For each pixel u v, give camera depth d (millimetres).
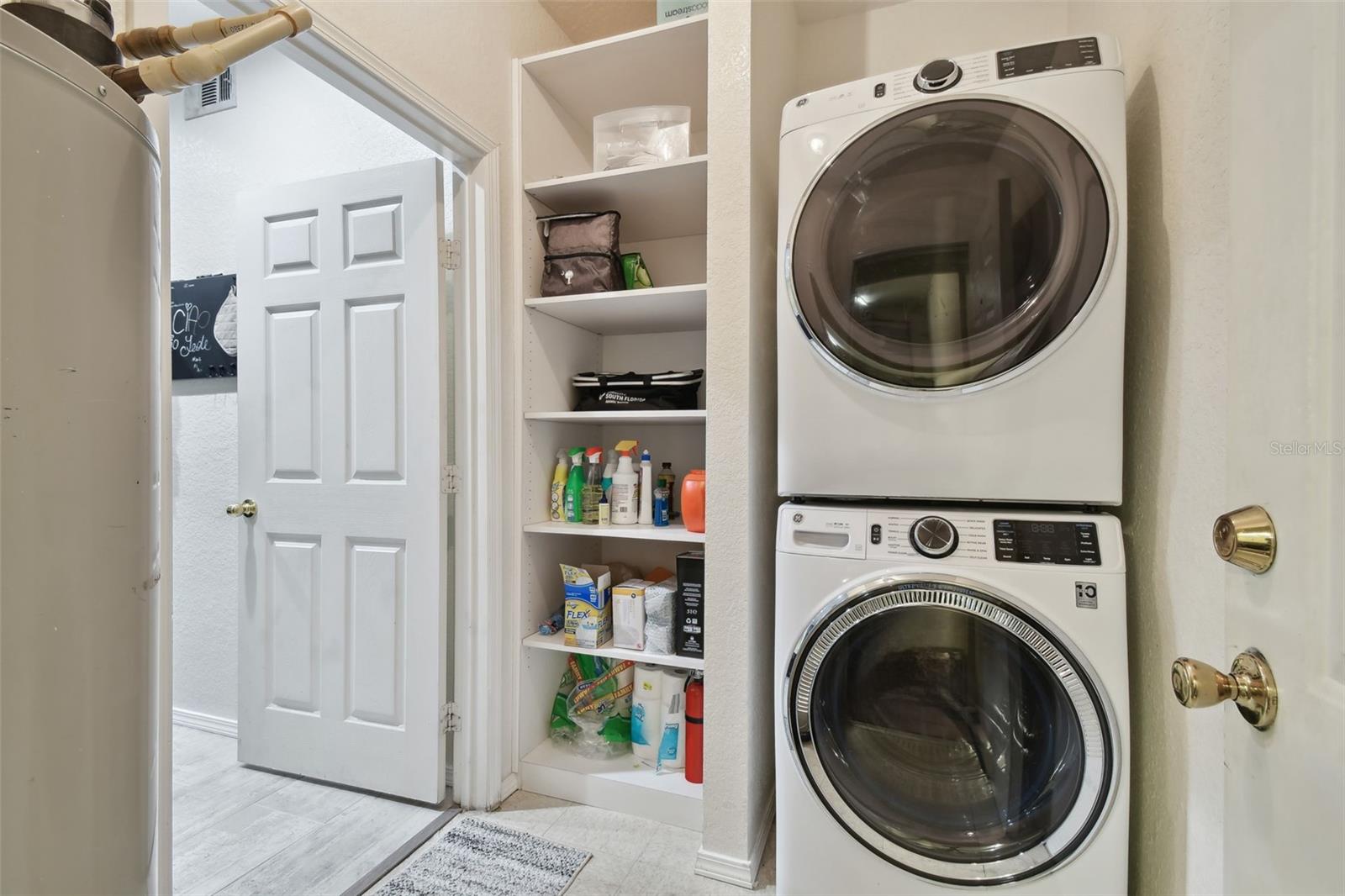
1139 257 1164
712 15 1426
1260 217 539
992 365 1069
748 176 1392
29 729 362
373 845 1565
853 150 1170
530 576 1859
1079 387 1038
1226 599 576
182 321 2148
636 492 1903
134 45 523
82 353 403
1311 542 473
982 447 1095
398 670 1750
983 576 1032
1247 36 560
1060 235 1029
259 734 1890
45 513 375
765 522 1521
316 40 1220
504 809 1721
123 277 445
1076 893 992
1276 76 520
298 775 1898
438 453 1701
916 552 1081
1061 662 991
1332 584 453
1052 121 1040
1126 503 1196
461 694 1742
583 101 1990
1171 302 1028
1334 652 450
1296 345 492
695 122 2061
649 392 1809
